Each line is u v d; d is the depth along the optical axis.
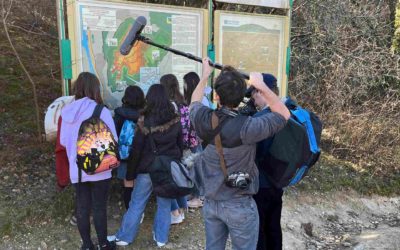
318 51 7.57
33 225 3.85
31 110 5.73
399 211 5.79
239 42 5.14
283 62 5.55
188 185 3.62
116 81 4.29
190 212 4.59
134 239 3.92
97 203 3.40
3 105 5.69
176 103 4.08
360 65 7.23
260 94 2.80
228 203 2.65
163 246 3.90
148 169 3.62
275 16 5.39
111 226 4.08
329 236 4.83
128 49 3.21
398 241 4.55
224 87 2.58
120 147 3.82
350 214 5.45
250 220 2.68
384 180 6.25
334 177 5.98
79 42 4.01
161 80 4.13
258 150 3.05
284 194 5.38
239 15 5.09
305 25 7.65
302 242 4.58
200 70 4.86
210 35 4.91
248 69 5.27
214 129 2.58
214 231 2.83
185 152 4.17
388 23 8.04
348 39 7.67
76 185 3.38
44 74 6.39
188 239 4.09
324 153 6.55
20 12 6.72
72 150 3.28
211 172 2.66
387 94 7.18
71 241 3.77
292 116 3.05
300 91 7.50
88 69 4.09
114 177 4.65
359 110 7.13
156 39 4.51
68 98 3.86
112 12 4.17
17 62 6.38
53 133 3.80
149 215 4.35
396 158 6.56
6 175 4.46
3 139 5.07
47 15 6.74
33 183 4.43
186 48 4.75
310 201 5.42
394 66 7.33
